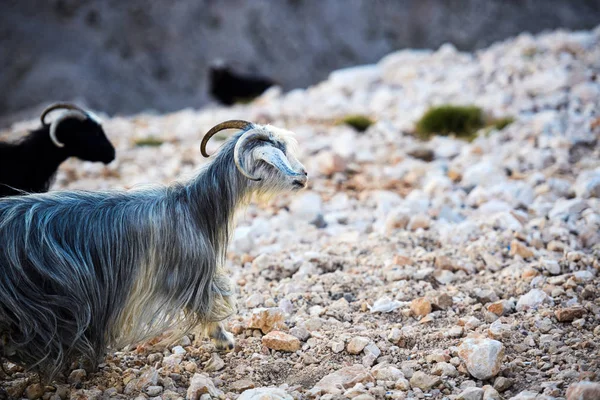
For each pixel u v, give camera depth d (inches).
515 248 419.5
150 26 2111.2
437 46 2299.5
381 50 2255.2
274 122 836.0
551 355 309.0
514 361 304.3
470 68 943.0
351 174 630.5
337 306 370.3
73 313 285.7
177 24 2126.0
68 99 1908.2
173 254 303.1
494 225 462.6
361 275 408.2
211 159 318.7
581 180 534.0
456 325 345.4
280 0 2224.4
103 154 495.8
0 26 2000.5
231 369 319.3
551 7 2367.1
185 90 2068.2
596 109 709.9
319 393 289.0
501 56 985.5
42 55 1975.9
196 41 2127.2
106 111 1942.7
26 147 481.4
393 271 402.6
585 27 2341.3
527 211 506.6
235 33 2156.7
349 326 352.2
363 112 858.1
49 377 292.0
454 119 737.0
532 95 802.2
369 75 1018.1
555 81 805.2
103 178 661.9
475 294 376.8
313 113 869.8
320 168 630.5
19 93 1905.8
